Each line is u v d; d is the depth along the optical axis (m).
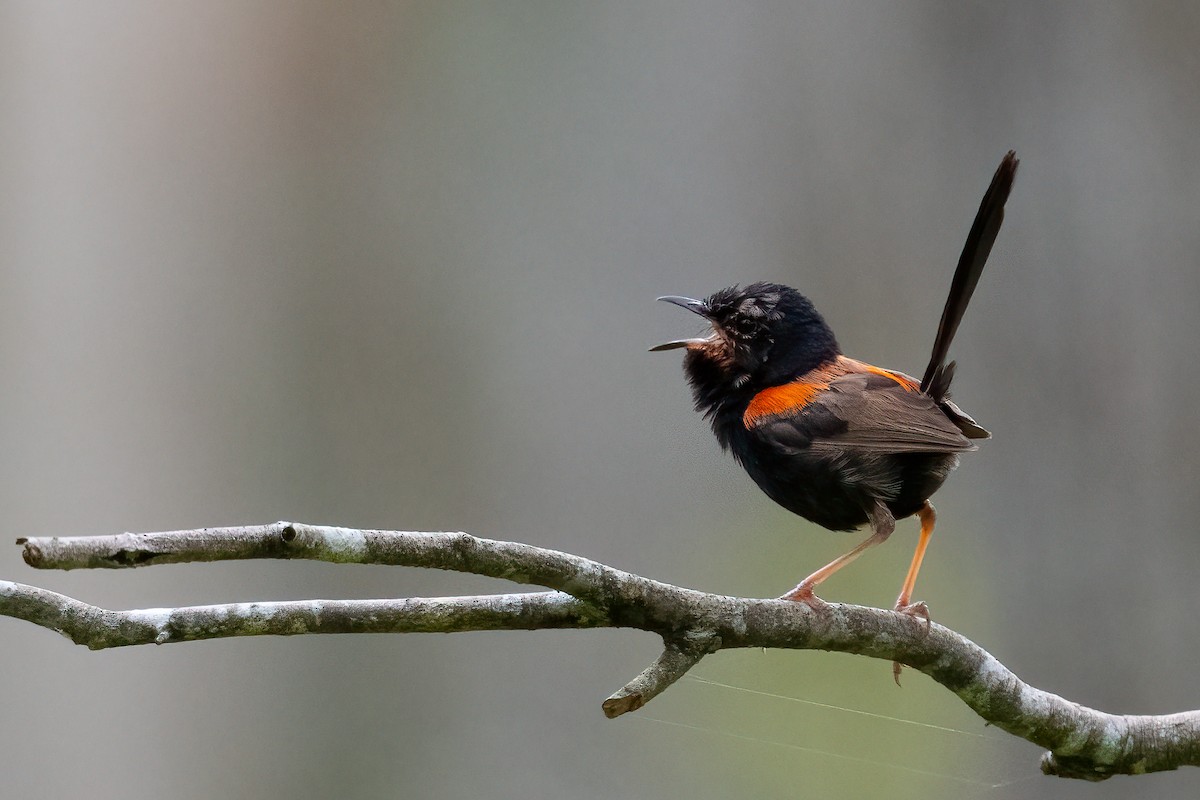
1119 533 11.38
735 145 13.44
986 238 8.41
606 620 6.01
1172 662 11.10
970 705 7.34
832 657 11.82
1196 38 11.63
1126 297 11.67
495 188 14.05
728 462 13.27
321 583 12.96
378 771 12.61
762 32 13.38
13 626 11.91
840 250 13.07
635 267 13.69
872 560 12.19
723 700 12.02
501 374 13.80
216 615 5.37
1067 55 12.13
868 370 9.37
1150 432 11.46
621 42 13.80
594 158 13.83
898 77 12.98
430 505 13.63
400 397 13.88
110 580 12.36
